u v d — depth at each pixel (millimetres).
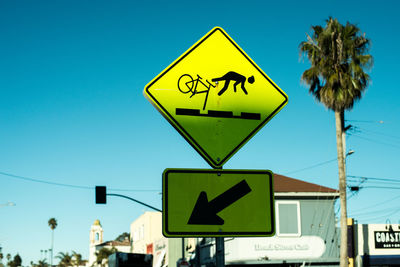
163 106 4066
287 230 35500
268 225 3943
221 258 3846
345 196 25938
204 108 4141
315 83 26719
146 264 33625
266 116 4238
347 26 26250
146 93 4062
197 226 3838
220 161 4062
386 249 34656
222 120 4137
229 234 3865
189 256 43500
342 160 26297
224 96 4195
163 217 3812
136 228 66000
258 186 3992
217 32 4305
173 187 3869
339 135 26328
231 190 3945
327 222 36281
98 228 127438
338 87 25516
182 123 4074
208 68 4223
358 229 34719
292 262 34844
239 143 4125
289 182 38281
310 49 26641
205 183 3920
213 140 4082
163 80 4113
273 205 3986
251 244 34656
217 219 3873
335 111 26500
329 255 35781
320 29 26578
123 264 32844
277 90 4320
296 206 36062
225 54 4281
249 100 4230
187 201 3865
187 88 4129
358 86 25594
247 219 3922
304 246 35469
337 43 25828
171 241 45969
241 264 34094
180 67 4160
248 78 4266
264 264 34875
